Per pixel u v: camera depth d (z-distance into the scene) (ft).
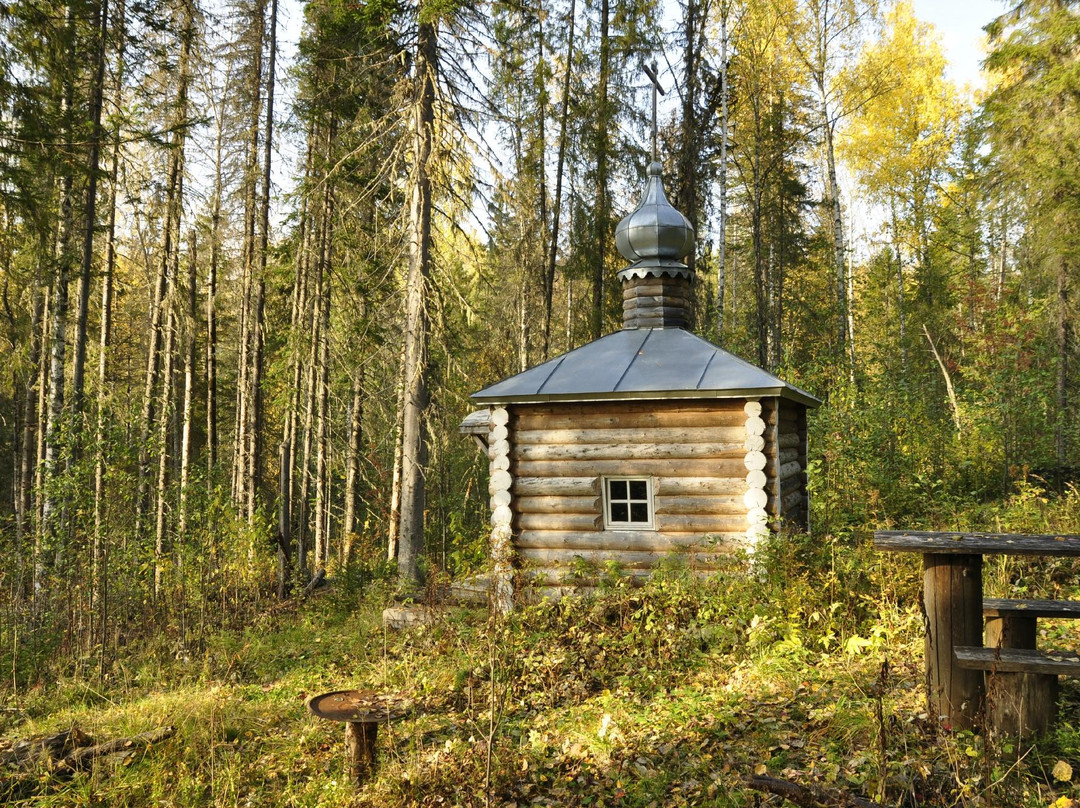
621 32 64.39
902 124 89.30
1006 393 53.83
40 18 36.76
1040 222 53.72
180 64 58.18
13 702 29.86
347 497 67.31
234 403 93.56
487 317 76.79
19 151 36.27
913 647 21.67
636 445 33.06
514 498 34.45
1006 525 35.53
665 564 30.63
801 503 37.60
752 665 22.91
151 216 61.52
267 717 25.38
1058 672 14.21
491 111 48.55
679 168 66.85
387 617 38.52
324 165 56.18
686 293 40.40
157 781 19.62
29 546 39.11
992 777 13.48
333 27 51.88
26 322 50.62
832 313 81.82
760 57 69.46
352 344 62.95
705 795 15.87
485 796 16.72
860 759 15.69
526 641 27.68
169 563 40.09
